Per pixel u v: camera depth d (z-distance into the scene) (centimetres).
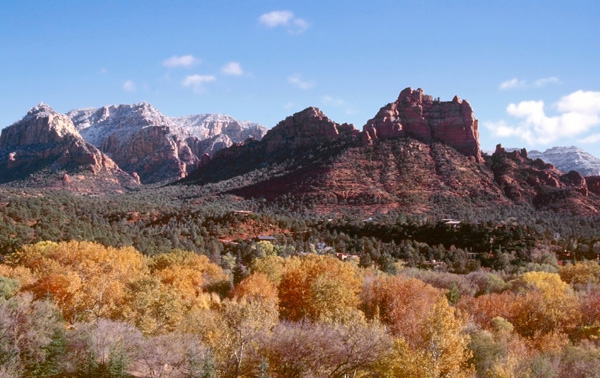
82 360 3941
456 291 7119
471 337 4725
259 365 3706
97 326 4212
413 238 12850
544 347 4972
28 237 9781
